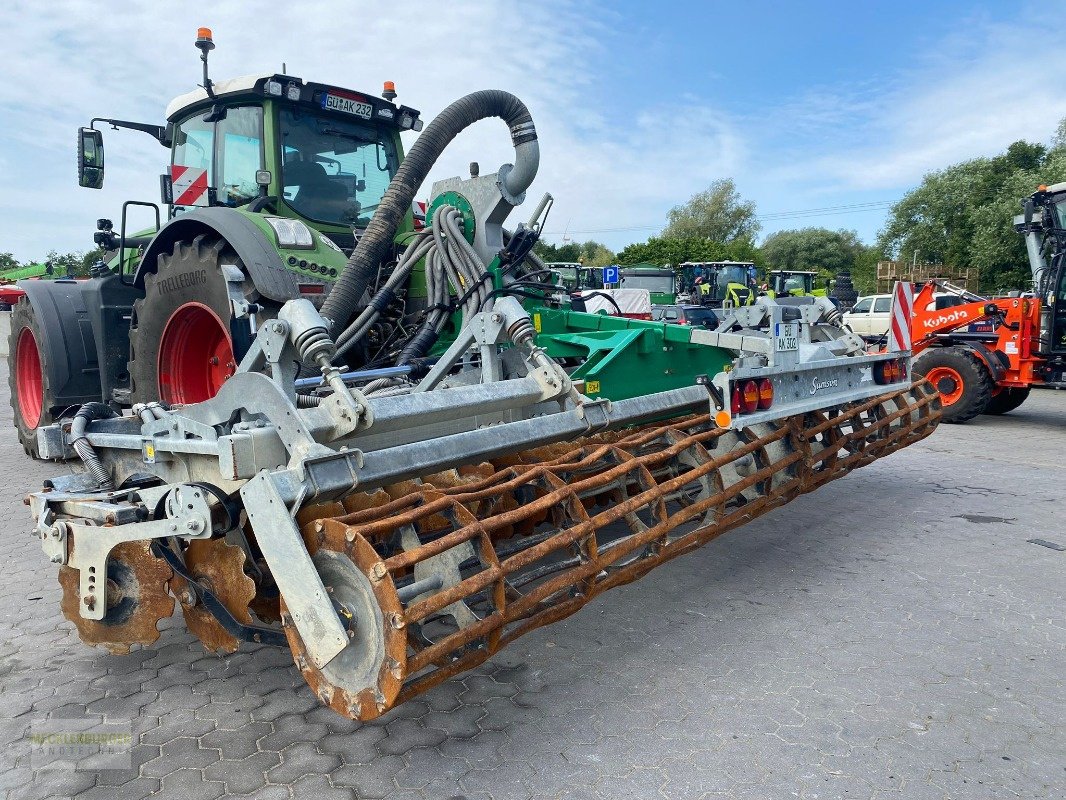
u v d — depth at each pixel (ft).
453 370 12.73
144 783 7.25
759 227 195.21
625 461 9.27
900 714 8.50
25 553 13.93
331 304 12.14
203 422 8.07
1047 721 8.36
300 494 6.60
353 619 6.40
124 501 8.82
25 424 21.48
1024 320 27.43
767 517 16.24
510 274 14.61
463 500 7.48
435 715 8.53
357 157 16.98
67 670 9.61
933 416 16.02
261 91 14.94
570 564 8.58
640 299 48.73
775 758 7.68
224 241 13.25
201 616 8.00
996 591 12.07
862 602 11.66
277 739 8.03
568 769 7.51
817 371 12.19
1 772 7.45
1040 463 21.77
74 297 19.88
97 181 17.49
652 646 10.21
